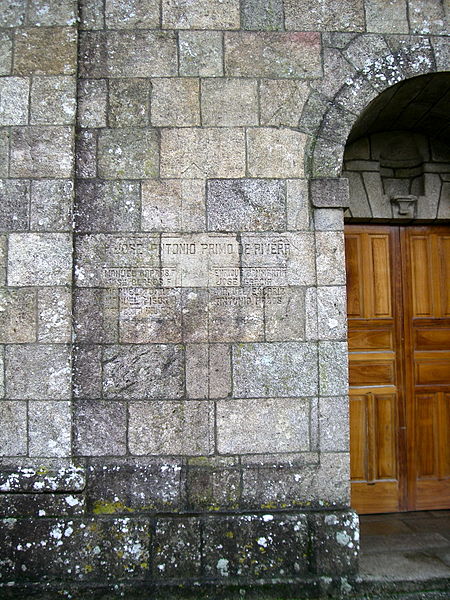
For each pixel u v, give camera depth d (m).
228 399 2.94
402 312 3.86
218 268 3.00
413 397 3.82
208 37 3.09
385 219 3.80
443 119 3.60
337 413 2.96
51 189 2.94
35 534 2.76
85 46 3.07
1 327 2.88
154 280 2.97
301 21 3.13
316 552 2.82
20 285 2.90
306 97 3.09
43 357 2.87
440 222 3.90
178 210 3.01
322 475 2.92
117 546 2.78
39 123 2.98
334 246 3.02
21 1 3.04
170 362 2.95
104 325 2.95
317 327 2.98
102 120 3.04
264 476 2.91
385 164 3.88
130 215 3.00
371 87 3.09
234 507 2.88
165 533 2.80
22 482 2.79
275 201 3.04
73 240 2.96
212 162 3.05
